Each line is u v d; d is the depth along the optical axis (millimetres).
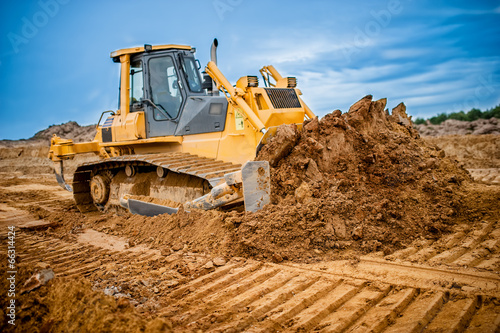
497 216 6102
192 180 8023
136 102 9250
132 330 3166
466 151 18922
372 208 5871
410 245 5430
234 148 7734
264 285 4516
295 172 6629
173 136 8609
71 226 8516
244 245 5527
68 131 33844
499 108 31391
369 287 4305
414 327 3385
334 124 7062
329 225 5633
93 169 10391
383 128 7844
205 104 8219
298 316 3812
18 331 3629
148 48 8680
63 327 3537
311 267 4961
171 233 6637
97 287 4816
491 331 3258
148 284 4836
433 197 6465
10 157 28031
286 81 8445
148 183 9148
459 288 4074
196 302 4258
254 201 6137
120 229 7711
